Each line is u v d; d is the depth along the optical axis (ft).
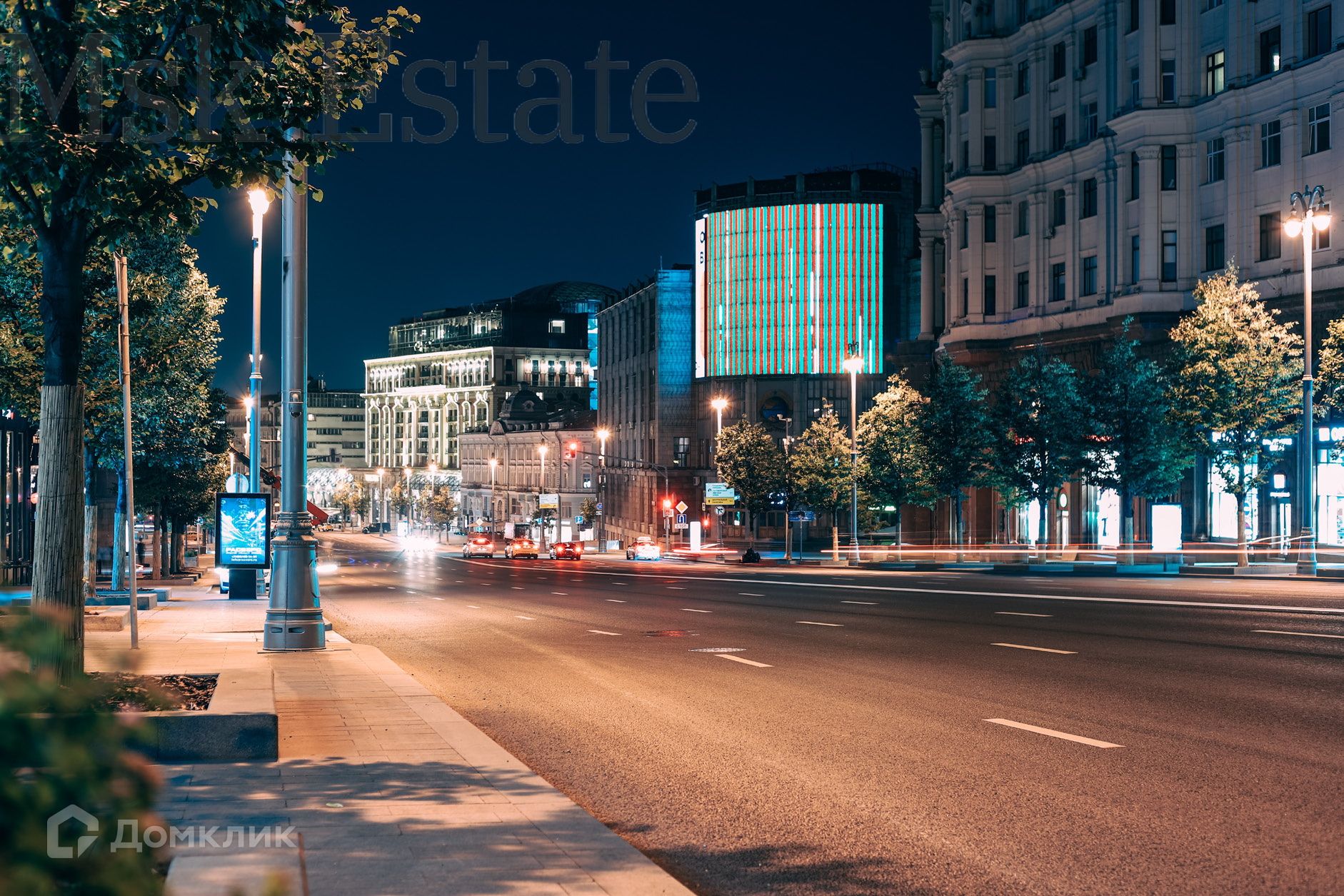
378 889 21.36
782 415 369.50
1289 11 162.91
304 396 67.21
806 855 25.91
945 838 26.91
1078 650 61.62
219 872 17.62
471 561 293.23
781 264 371.97
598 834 25.68
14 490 108.06
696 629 81.61
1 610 13.26
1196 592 103.50
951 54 234.38
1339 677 49.88
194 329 120.26
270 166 38.50
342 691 49.21
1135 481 164.76
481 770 32.65
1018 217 223.92
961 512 213.25
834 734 40.16
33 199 36.09
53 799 12.09
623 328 449.06
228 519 119.14
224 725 33.71
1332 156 155.63
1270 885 22.80
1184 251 180.75
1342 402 140.67
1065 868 24.30
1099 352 194.70
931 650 63.98
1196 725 39.83
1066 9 206.69
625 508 439.22
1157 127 181.57
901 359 272.51
